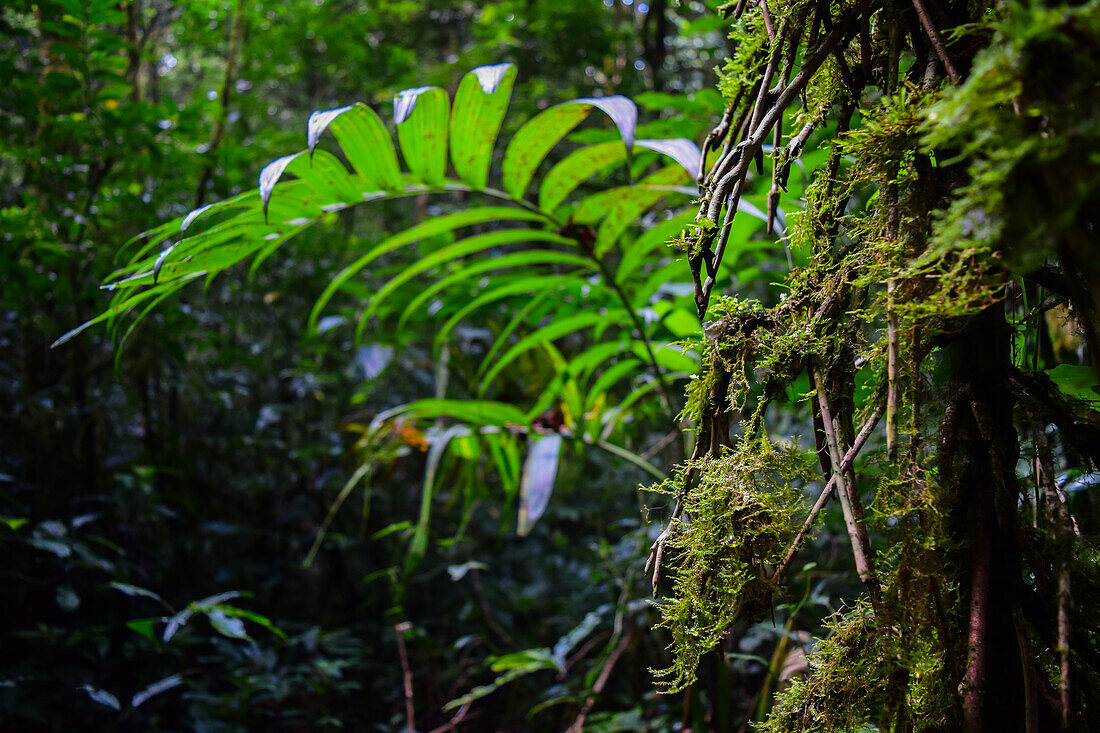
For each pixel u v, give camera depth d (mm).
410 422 1847
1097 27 256
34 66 1802
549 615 2418
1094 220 297
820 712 420
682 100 1337
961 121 303
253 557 2354
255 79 2697
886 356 400
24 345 2020
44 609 1905
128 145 1761
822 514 406
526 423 1400
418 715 2264
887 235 391
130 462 2068
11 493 1814
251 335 2619
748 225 1077
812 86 480
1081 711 377
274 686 1848
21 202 1911
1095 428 386
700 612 422
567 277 1231
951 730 388
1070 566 345
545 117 819
